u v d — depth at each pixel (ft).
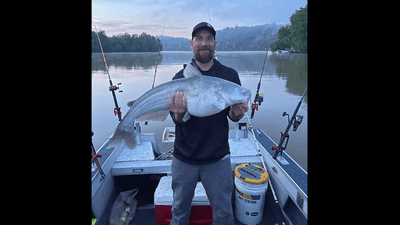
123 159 9.74
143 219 8.71
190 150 6.16
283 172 8.16
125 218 8.41
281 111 28.76
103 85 46.85
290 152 18.99
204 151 6.08
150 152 10.39
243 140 11.50
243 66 71.72
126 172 9.13
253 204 8.05
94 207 7.54
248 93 5.22
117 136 5.89
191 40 5.98
